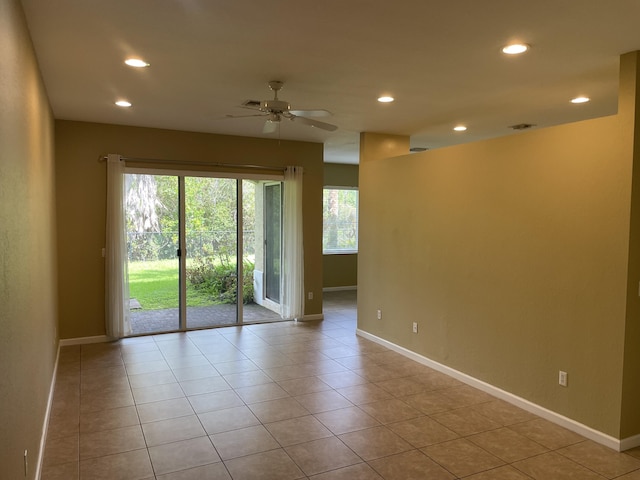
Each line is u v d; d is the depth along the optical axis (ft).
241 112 16.40
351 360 16.94
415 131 19.89
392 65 11.28
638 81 10.11
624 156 10.16
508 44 9.88
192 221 20.79
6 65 6.40
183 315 20.83
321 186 23.12
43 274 11.68
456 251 14.94
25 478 7.65
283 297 23.02
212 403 12.96
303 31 9.21
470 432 11.32
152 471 9.52
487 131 19.93
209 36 9.48
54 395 13.44
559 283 11.62
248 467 9.69
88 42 9.79
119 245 18.83
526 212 12.45
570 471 9.61
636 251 10.22
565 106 15.33
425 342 16.44
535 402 12.33
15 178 7.20
